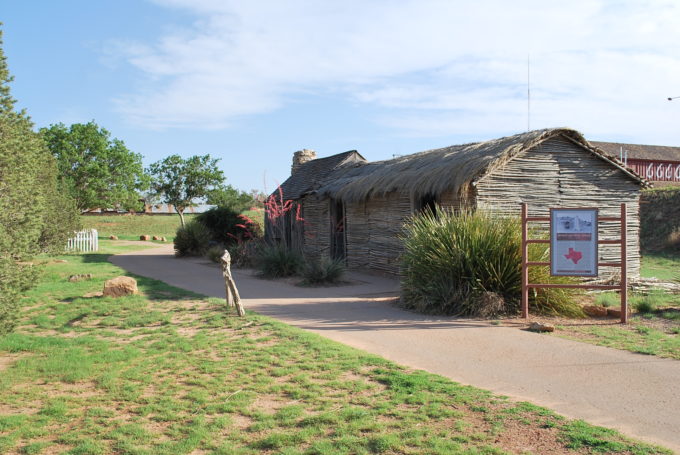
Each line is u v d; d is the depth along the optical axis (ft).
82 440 15.01
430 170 46.88
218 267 65.00
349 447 13.98
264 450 14.07
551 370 20.85
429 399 17.31
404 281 36.11
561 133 45.39
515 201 44.14
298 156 98.73
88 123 159.33
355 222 59.57
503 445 13.94
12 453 14.32
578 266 30.60
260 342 25.63
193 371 21.22
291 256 53.11
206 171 117.91
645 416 16.01
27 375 21.09
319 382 19.36
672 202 94.22
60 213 64.75
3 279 25.20
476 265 33.06
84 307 35.32
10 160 28.86
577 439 14.16
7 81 29.30
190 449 14.17
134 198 167.32
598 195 47.57
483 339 26.13
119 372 21.26
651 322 30.01
